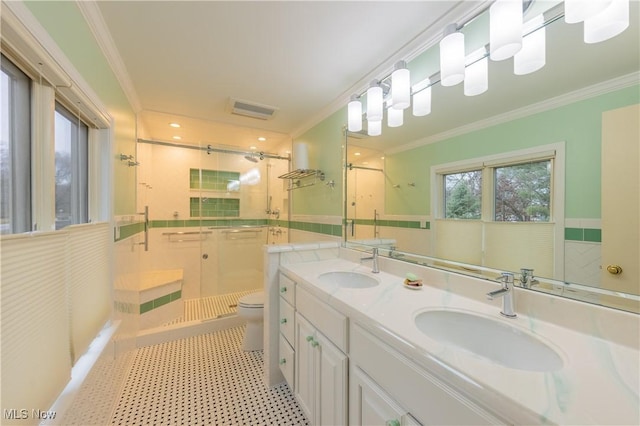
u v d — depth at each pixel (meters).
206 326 2.39
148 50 1.45
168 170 3.20
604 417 0.44
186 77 1.74
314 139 2.47
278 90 1.93
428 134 1.34
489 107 1.07
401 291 1.14
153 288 2.47
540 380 0.54
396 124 1.53
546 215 0.90
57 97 1.04
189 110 2.29
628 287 0.73
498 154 1.04
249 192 3.23
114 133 1.52
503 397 0.49
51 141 0.94
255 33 1.32
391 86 1.52
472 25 1.16
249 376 1.75
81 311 1.10
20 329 0.70
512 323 0.83
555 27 0.87
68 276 0.98
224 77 1.75
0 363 0.63
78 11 1.05
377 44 1.41
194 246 3.31
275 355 1.67
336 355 1.03
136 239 2.20
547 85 0.89
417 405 0.67
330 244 1.91
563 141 0.86
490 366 0.58
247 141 3.30
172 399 1.52
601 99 0.78
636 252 0.73
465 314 0.92
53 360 0.86
